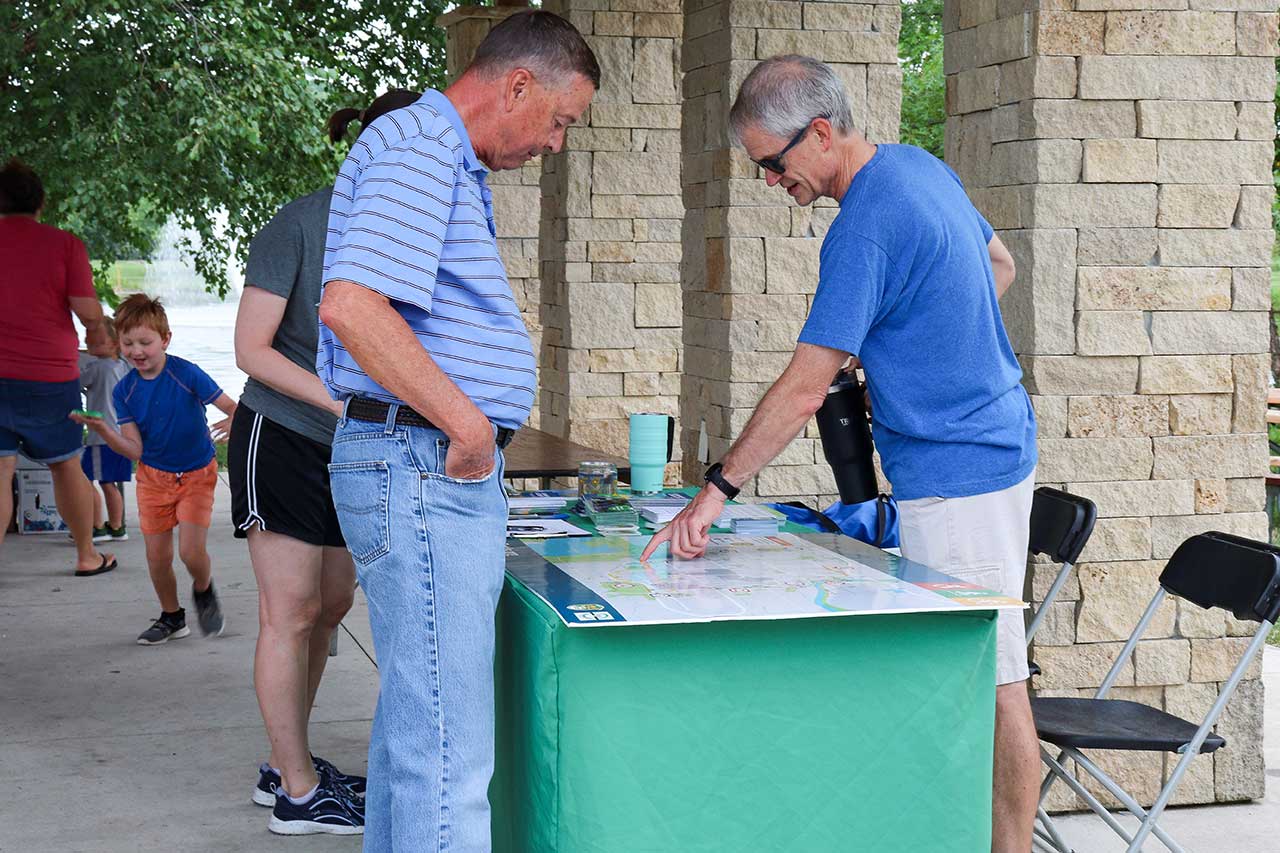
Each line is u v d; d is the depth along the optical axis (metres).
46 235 6.07
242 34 10.67
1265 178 3.81
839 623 2.38
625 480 4.13
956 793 2.46
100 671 5.25
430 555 2.31
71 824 3.74
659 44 7.04
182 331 30.19
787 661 2.37
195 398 5.36
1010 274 3.25
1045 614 3.69
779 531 3.12
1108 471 3.83
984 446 2.88
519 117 2.40
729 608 2.29
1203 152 3.78
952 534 2.89
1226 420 3.88
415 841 2.33
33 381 6.11
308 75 11.20
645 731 2.33
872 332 2.87
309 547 3.51
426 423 2.32
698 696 2.34
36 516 8.06
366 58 12.42
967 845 2.48
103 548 7.65
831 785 2.41
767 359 5.25
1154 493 3.85
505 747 2.72
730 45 5.09
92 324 7.63
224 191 11.02
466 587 2.34
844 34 5.19
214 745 4.41
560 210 7.15
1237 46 3.76
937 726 2.44
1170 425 3.85
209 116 10.19
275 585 3.53
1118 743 2.96
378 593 2.36
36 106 10.26
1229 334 3.85
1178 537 3.88
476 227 2.35
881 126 5.26
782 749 2.38
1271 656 5.60
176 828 3.72
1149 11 3.71
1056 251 3.74
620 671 2.31
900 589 2.45
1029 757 2.91
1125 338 3.80
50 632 5.82
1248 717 3.97
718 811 2.37
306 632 3.62
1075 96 3.71
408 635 2.33
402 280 2.21
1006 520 2.91
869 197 2.77
